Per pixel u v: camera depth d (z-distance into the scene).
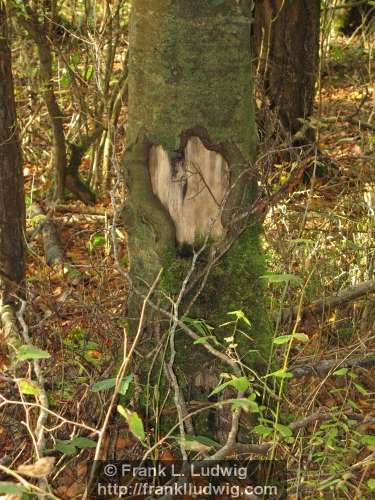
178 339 3.01
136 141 2.94
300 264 4.09
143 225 2.98
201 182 2.90
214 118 2.85
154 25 2.80
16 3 5.04
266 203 3.03
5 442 3.16
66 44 6.19
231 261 3.00
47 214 5.95
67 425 3.08
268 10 6.27
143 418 3.05
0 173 4.29
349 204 4.54
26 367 3.40
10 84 4.32
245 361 3.03
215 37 2.79
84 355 3.43
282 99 6.36
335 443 3.11
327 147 6.57
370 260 4.14
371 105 7.72
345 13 10.46
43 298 3.60
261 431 2.56
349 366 3.43
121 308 3.52
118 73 7.34
